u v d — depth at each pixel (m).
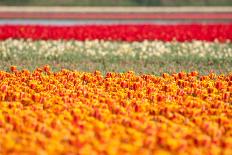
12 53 25.06
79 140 10.34
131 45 27.50
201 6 67.56
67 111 13.14
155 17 51.03
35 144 10.41
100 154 9.79
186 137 11.08
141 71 21.28
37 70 19.28
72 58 24.42
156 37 28.92
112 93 15.48
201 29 30.78
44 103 14.01
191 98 14.85
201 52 25.50
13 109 13.05
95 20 50.38
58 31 29.47
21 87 15.95
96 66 22.47
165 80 18.00
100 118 12.36
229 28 31.50
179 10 61.53
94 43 27.41
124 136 10.86
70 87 16.66
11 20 49.84
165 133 10.97
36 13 54.59
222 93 15.90
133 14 53.81
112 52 25.33
